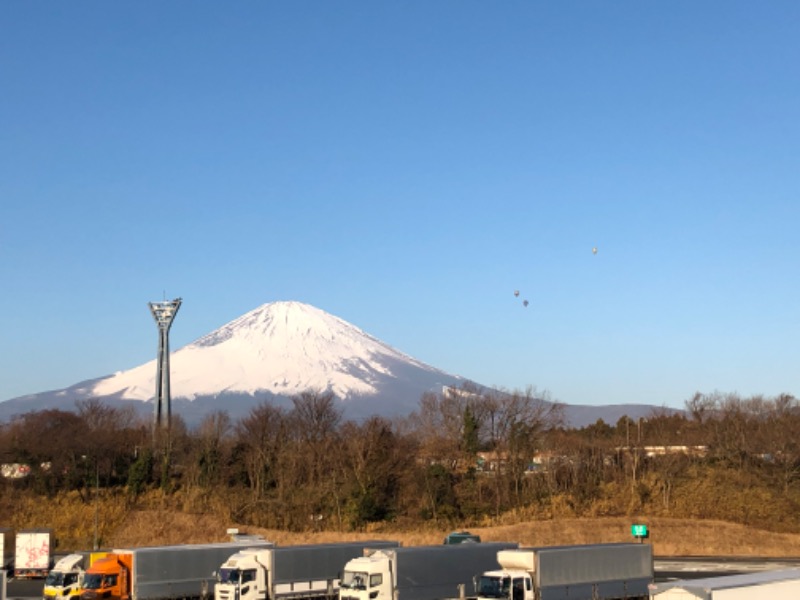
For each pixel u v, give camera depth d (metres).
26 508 116.38
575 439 136.50
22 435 135.50
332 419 163.00
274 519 117.31
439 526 112.25
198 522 113.88
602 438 147.25
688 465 127.50
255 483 128.75
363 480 121.12
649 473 123.50
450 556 58.09
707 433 141.38
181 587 62.34
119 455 132.38
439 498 120.56
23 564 85.88
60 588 62.91
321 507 119.44
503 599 51.78
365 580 54.28
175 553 62.69
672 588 40.78
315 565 59.84
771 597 41.72
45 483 123.62
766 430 131.75
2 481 124.25
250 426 150.88
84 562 65.12
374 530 111.19
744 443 128.75
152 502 120.69
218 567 63.94
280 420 153.12
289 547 60.53
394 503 121.25
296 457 131.12
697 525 106.38
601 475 125.00
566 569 54.69
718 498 114.62
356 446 128.00
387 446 131.00
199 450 134.12
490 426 142.50
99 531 110.81
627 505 116.00
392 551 56.28
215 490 125.62
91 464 126.38
